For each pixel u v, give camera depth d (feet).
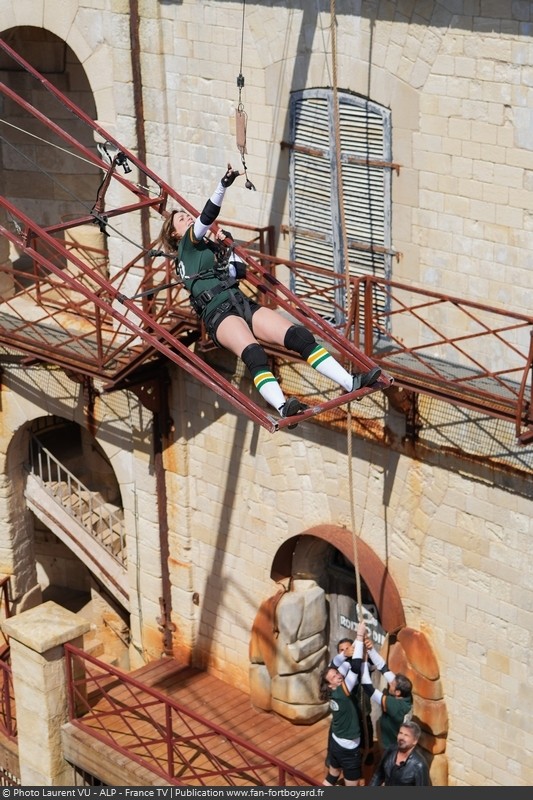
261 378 46.62
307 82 65.77
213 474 76.33
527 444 58.08
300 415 45.88
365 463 67.72
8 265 88.79
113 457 80.94
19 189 90.79
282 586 75.05
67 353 73.92
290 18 65.46
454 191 61.57
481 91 59.16
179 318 69.77
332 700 66.95
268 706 76.43
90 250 78.84
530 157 58.44
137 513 80.94
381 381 47.29
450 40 59.52
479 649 65.57
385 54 62.03
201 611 80.23
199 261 48.93
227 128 70.23
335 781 68.80
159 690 79.25
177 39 70.44
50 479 88.07
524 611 63.16
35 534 96.58
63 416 82.23
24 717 74.84
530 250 59.72
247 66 68.13
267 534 74.64
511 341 61.67
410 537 66.69
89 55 73.56
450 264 62.90
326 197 67.00
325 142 65.98
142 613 83.46
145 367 74.02
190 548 79.30
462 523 64.18
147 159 73.87
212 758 69.26
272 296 50.57
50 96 88.53
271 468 72.84
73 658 73.36
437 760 68.39
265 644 75.00
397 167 63.31
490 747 66.69
